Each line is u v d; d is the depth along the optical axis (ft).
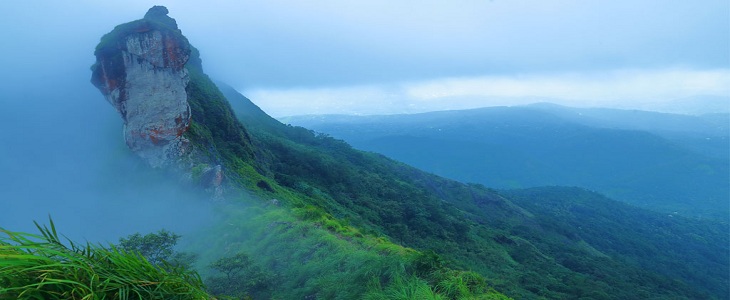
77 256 9.20
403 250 51.11
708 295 242.99
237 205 99.55
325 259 52.08
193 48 212.23
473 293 32.63
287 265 56.70
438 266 34.88
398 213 184.55
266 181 130.31
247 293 45.88
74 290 8.52
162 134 115.65
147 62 114.73
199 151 121.80
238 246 71.92
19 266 8.13
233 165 133.49
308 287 45.85
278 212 81.46
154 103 115.34
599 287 151.84
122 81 114.73
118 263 9.66
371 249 54.90
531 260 190.29
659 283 227.40
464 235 194.39
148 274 10.02
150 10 192.34
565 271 181.06
